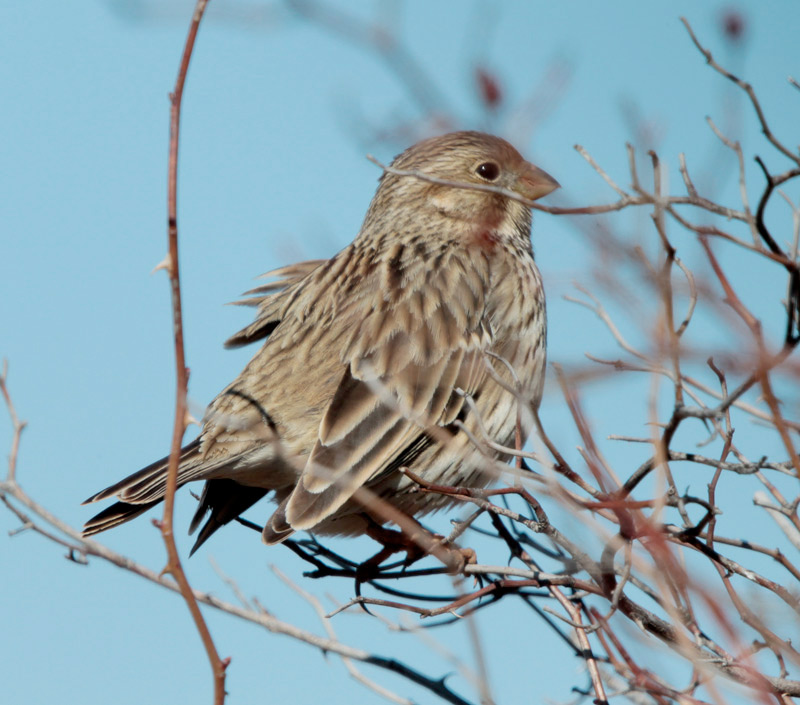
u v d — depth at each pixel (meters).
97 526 9.26
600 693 7.23
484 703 6.27
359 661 7.68
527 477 6.42
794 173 5.55
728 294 5.79
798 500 6.74
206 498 10.10
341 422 9.66
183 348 6.35
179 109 6.33
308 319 10.58
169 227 6.31
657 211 5.65
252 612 7.71
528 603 7.83
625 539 6.31
